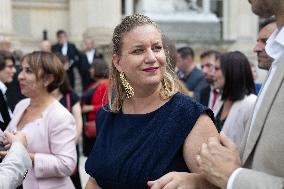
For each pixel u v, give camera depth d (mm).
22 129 4207
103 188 2834
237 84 4410
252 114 2453
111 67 2965
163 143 2633
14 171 3076
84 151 7812
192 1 18125
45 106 4293
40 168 4008
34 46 17500
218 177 2217
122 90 2926
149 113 2748
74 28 17219
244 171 2156
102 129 2934
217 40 17219
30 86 4234
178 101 2699
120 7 16797
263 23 4152
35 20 17562
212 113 2666
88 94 7492
